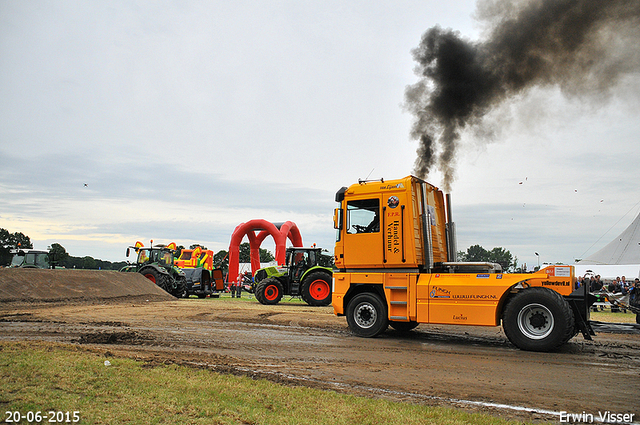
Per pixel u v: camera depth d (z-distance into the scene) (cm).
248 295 3014
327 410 440
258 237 3150
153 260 2428
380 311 950
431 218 1009
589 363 714
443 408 464
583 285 810
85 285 1730
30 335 881
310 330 1053
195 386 498
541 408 486
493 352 804
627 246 2939
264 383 531
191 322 1150
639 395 538
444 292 879
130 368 562
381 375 625
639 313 1173
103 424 380
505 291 833
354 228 993
